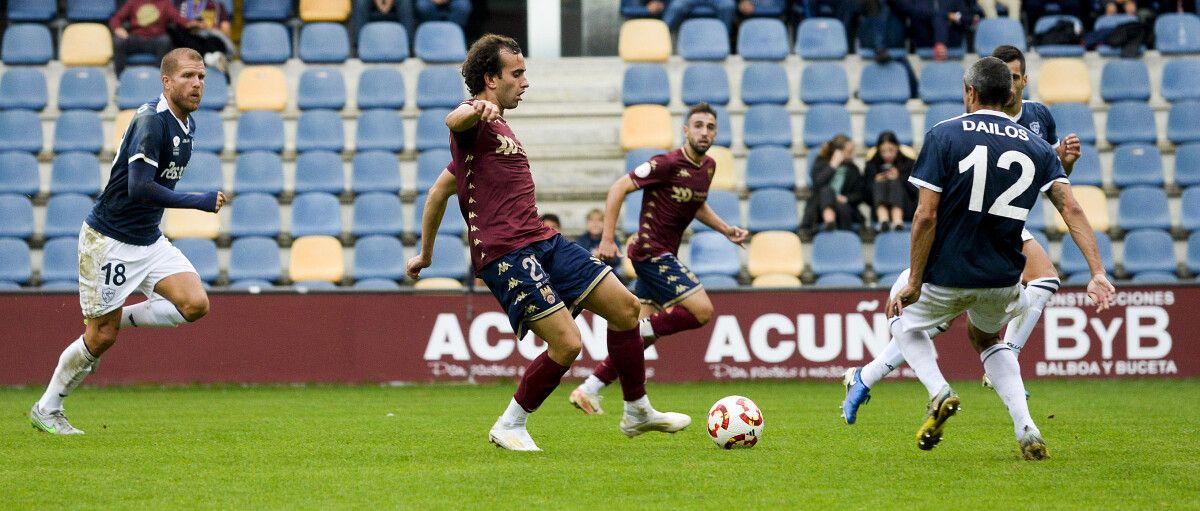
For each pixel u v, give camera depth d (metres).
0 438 23.67
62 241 47.56
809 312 42.12
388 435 24.27
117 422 27.67
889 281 46.78
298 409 31.52
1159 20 57.59
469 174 19.78
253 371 41.16
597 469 18.50
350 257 49.72
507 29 65.44
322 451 21.30
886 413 29.38
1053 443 22.38
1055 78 55.12
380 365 41.59
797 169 53.22
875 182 47.66
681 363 42.00
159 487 16.94
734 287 42.31
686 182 30.66
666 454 20.52
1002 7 59.59
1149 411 29.89
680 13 58.03
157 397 36.34
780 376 42.00
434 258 48.00
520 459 19.86
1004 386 19.52
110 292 23.59
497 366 41.72
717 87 54.50
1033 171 18.42
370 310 41.72
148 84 53.41
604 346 41.75
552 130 54.81
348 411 30.80
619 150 53.72
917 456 20.25
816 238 47.75
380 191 50.53
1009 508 15.12
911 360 19.28
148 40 53.91
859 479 17.50
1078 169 51.94
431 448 21.69
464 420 27.95
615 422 27.16
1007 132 18.45
